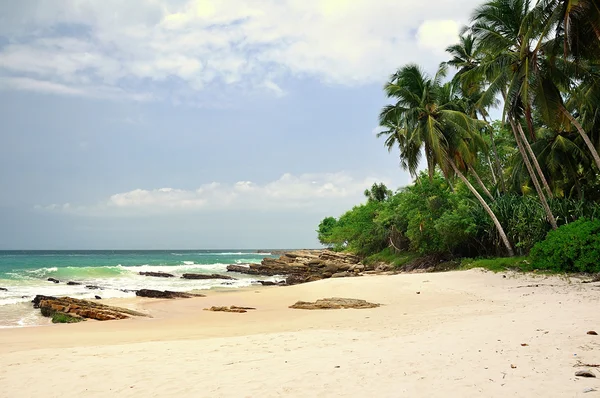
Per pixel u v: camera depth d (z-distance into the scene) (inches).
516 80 888.9
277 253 6663.4
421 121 1153.4
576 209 984.9
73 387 257.3
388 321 515.8
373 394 208.1
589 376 210.5
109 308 742.5
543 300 602.5
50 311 747.4
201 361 314.7
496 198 1301.7
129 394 237.6
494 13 931.3
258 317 657.6
